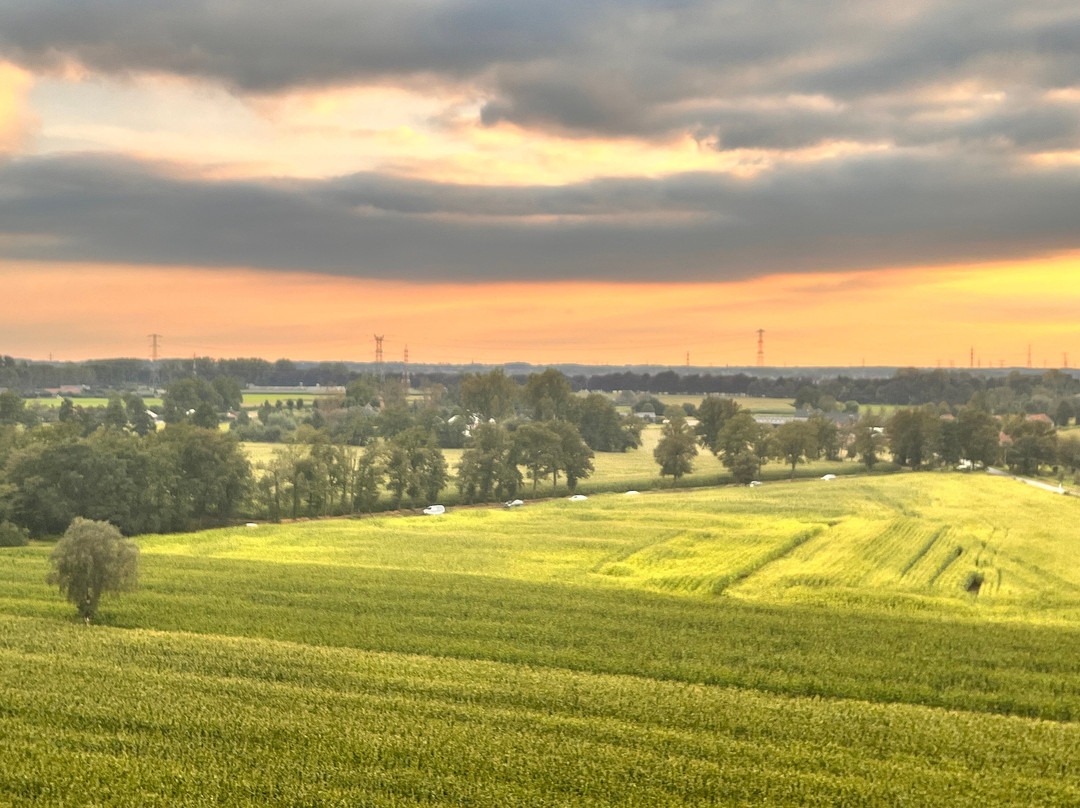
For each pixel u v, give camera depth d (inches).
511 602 3181.6
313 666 2427.4
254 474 5846.5
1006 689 2317.9
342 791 1699.1
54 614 3006.9
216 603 3134.8
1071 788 1720.0
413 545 4411.9
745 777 1760.6
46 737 1926.7
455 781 1742.1
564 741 1935.3
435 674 2395.4
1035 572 3814.0
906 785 1739.7
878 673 2427.4
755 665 2504.9
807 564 3978.8
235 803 1665.8
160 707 2092.8
